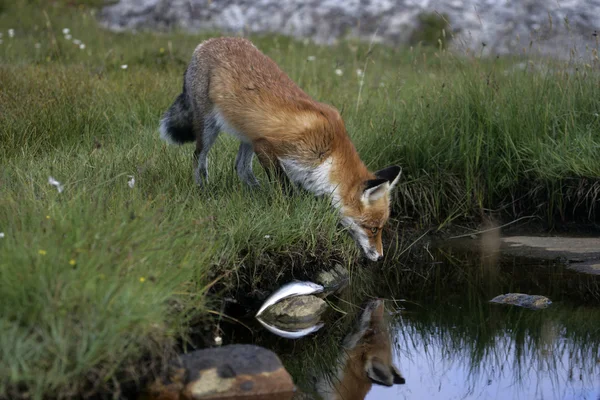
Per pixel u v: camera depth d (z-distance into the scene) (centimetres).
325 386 357
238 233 451
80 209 363
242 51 529
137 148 580
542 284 497
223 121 522
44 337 286
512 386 359
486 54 1042
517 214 640
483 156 645
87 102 678
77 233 337
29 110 612
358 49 1223
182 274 359
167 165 550
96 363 297
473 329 430
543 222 628
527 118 654
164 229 384
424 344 412
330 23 1452
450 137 650
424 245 588
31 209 372
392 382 364
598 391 352
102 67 893
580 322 433
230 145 616
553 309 453
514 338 416
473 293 488
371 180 489
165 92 767
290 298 445
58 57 1002
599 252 559
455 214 637
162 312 335
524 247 578
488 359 394
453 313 454
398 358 394
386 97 752
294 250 477
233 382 320
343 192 503
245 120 505
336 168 497
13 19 1327
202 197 504
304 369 377
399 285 506
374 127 663
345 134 506
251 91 503
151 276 324
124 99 723
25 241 325
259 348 345
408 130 652
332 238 504
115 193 439
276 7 1546
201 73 538
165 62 1012
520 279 508
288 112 489
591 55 732
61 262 316
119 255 332
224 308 425
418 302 474
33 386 279
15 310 296
